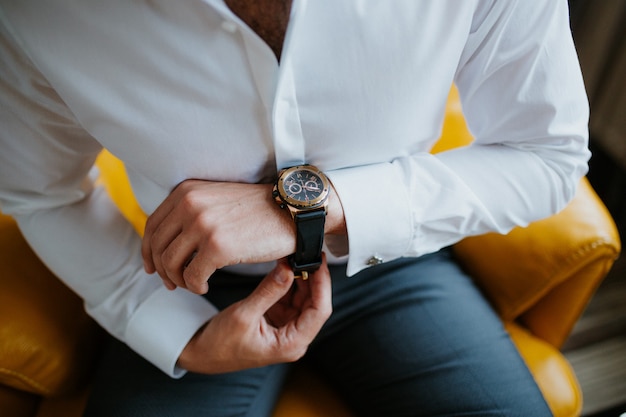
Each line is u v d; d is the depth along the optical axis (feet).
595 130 4.55
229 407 2.29
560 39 1.72
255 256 1.72
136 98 1.54
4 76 1.53
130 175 2.04
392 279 2.61
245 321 1.90
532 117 1.86
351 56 1.54
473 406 2.27
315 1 1.41
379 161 1.97
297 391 2.63
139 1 1.36
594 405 3.64
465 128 3.01
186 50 1.44
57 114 1.68
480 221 1.98
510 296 2.73
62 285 2.55
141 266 2.17
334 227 1.85
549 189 1.98
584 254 2.45
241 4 1.43
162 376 2.31
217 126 1.63
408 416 2.35
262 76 1.48
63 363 2.41
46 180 1.88
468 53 1.81
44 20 1.39
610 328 4.03
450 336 2.43
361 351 2.49
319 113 1.66
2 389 2.39
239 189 1.77
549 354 2.74
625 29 3.87
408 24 1.53
